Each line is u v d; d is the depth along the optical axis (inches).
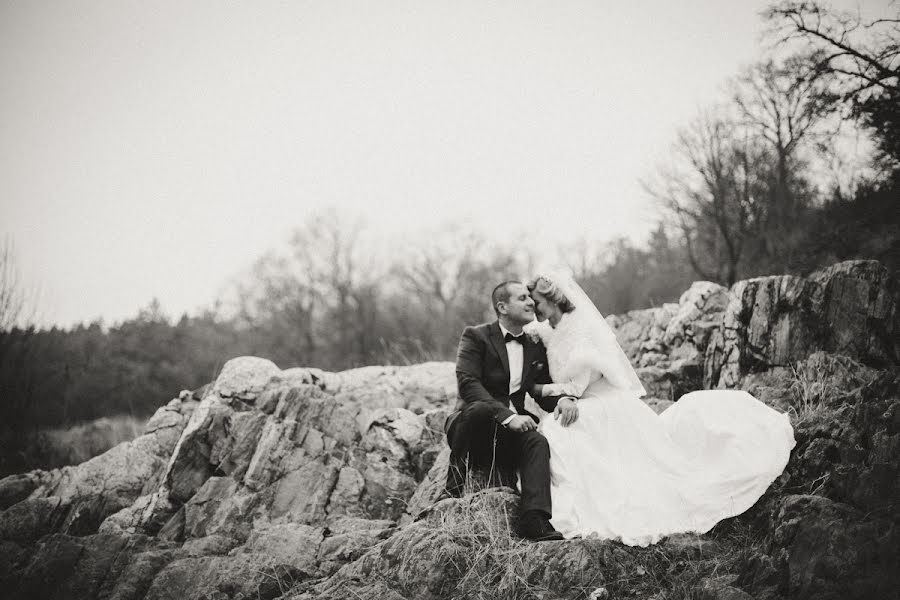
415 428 249.4
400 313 1107.3
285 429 239.5
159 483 246.2
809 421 178.9
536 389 198.8
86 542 214.1
